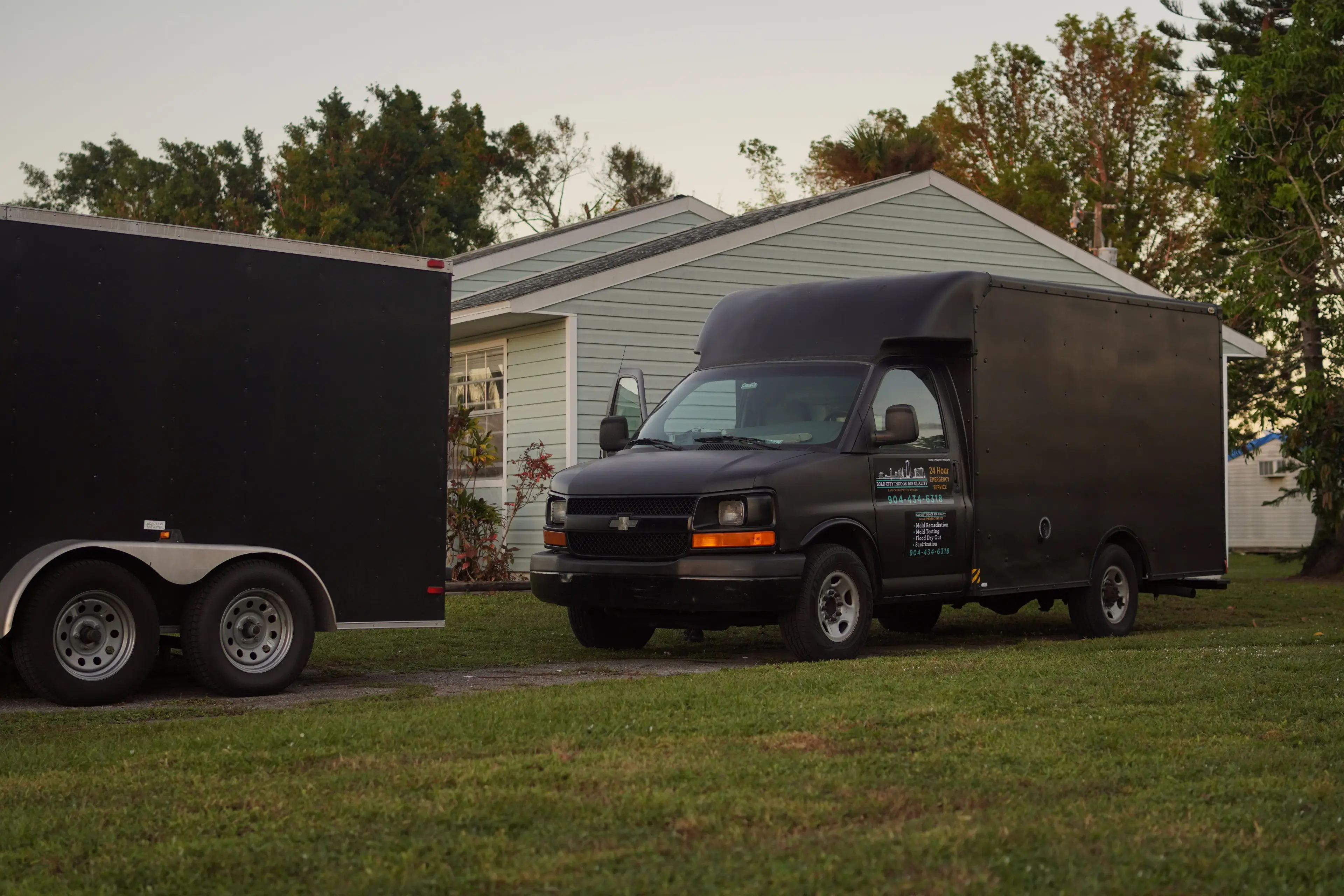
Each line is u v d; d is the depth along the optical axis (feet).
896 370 35.81
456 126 187.93
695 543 32.45
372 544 30.94
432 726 22.09
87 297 27.73
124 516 27.96
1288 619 48.39
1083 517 40.14
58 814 16.79
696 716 22.79
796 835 15.20
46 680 26.63
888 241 65.05
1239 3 109.70
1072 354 39.91
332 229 156.25
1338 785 17.51
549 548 35.55
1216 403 45.57
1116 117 160.86
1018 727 21.61
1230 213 76.02
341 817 16.30
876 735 20.84
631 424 57.93
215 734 21.88
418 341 31.73
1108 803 16.58
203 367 28.96
